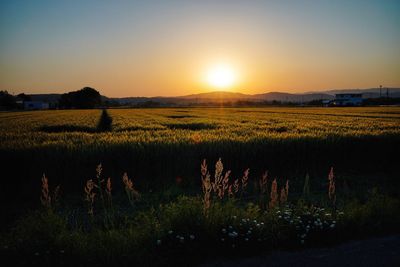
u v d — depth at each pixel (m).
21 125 35.12
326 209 8.57
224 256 6.12
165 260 5.85
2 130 28.28
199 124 34.44
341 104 141.00
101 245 6.08
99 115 62.62
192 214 6.83
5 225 8.90
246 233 6.55
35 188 11.67
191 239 6.25
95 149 12.88
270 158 14.21
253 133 21.89
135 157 12.67
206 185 7.43
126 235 6.73
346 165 15.63
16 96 192.62
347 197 10.99
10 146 13.45
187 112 75.94
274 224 6.96
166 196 11.27
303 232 6.81
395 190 11.78
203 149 13.47
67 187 12.05
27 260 5.68
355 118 44.78
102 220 8.85
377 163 16.08
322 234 6.78
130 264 5.71
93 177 12.26
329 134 17.97
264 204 9.93
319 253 6.23
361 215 7.65
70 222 8.81
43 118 51.28
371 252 6.21
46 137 19.95
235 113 68.19
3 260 5.66
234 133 21.70
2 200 11.07
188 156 13.07
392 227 7.41
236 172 13.68
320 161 15.20
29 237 6.11
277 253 6.27
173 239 6.27
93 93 150.12
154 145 13.60
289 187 12.64
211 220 6.79
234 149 13.66
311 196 11.33
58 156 12.08
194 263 5.88
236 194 11.46
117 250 5.95
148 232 6.61
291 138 15.59
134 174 12.67
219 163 7.54
